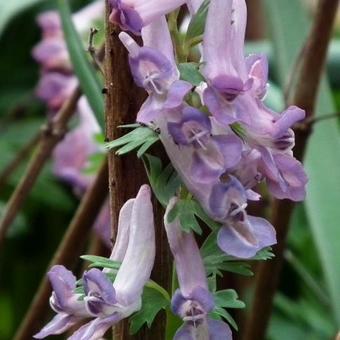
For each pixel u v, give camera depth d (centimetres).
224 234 28
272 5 45
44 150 43
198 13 29
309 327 53
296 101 40
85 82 36
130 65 28
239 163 28
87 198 40
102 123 36
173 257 29
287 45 44
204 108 28
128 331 30
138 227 29
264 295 40
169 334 29
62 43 55
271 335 52
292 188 28
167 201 29
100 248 45
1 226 43
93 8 53
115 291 28
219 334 28
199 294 28
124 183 30
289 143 28
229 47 28
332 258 41
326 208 41
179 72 28
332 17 39
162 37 28
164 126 28
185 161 28
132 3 28
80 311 29
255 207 44
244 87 28
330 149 42
